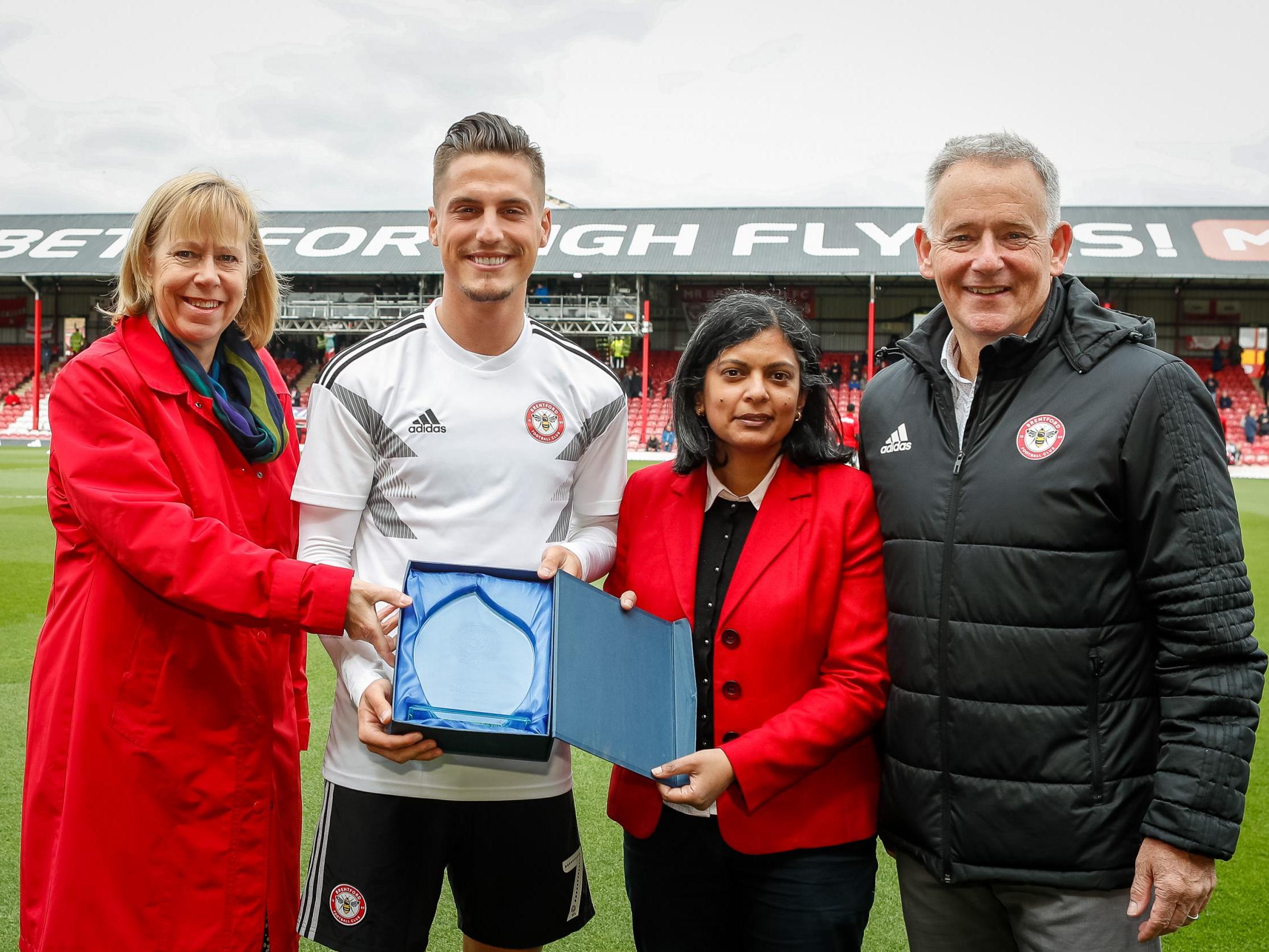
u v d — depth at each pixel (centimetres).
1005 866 156
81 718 168
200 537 163
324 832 185
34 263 2695
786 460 183
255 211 194
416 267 2614
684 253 2595
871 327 2425
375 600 164
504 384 189
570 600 164
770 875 170
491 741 156
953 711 160
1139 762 153
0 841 284
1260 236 2528
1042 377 160
